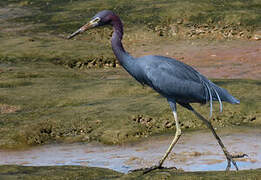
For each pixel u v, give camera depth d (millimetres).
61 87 18891
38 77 21484
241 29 29766
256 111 15680
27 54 25391
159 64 11297
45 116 16000
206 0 33156
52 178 10414
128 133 14805
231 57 25312
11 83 19766
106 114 15812
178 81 11203
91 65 24844
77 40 30109
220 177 9750
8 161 13242
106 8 34656
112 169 11984
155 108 15984
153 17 31891
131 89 18266
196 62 25000
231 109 15781
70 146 14406
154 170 10781
